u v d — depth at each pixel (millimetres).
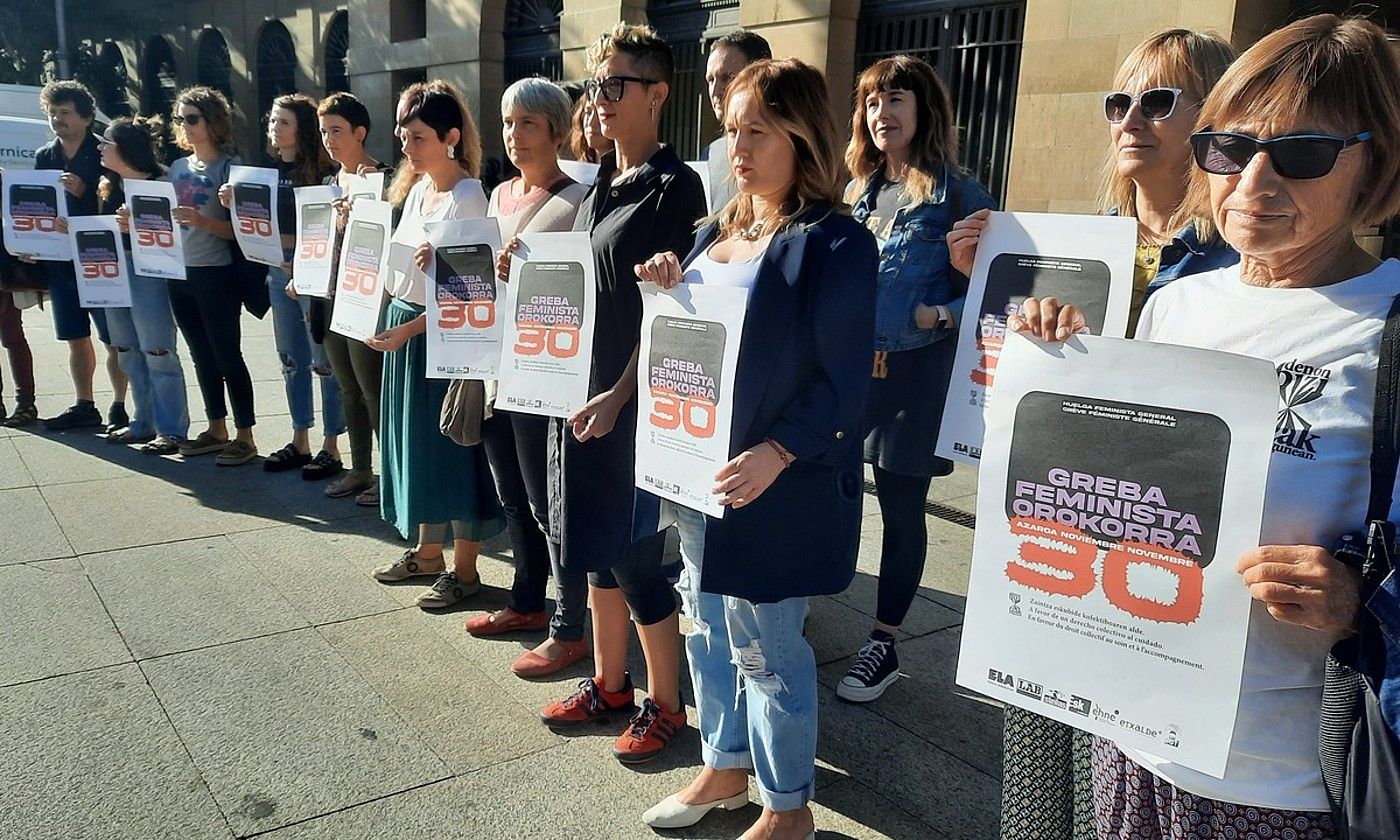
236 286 5230
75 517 4512
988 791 2662
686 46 8617
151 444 5590
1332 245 1290
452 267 3102
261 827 2391
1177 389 1301
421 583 3932
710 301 2002
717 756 2439
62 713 2859
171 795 2498
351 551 4223
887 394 3086
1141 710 1339
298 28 15523
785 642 2199
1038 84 5695
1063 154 5621
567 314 2633
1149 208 2186
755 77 1994
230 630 3443
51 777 2549
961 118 6496
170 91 19781
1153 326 1510
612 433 2588
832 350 1965
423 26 12727
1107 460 1360
